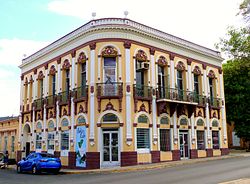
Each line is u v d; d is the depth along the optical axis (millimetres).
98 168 20906
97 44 22641
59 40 26625
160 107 23656
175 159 24234
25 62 32344
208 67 29938
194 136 26531
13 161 31953
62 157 24469
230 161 22500
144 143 22516
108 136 21781
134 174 16562
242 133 35500
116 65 22500
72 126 23672
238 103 35406
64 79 26016
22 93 32969
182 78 27203
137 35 23438
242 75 34875
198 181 12594
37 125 28969
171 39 26125
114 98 21828
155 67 24391
